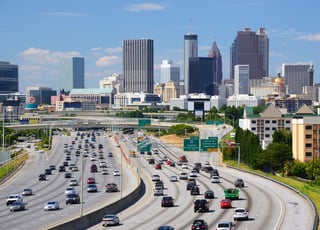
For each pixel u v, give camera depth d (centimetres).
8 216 19038
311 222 16275
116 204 19662
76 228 15475
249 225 15912
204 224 14925
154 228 15850
